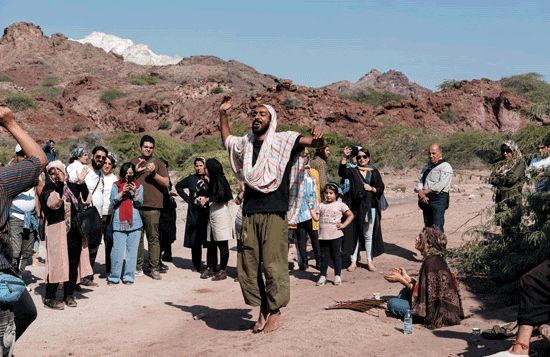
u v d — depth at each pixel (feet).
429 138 140.56
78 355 21.83
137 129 244.22
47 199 27.12
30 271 35.99
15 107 238.27
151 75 471.21
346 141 160.35
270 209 22.65
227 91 253.44
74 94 281.54
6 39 533.14
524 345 17.51
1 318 14.37
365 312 25.23
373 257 38.78
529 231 27.20
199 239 35.88
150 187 34.71
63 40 536.83
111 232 33.81
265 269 22.82
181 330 24.68
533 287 17.42
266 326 23.41
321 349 21.04
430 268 24.07
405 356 20.31
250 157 22.80
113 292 31.40
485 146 34.09
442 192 35.14
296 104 181.68
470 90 214.90
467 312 25.50
